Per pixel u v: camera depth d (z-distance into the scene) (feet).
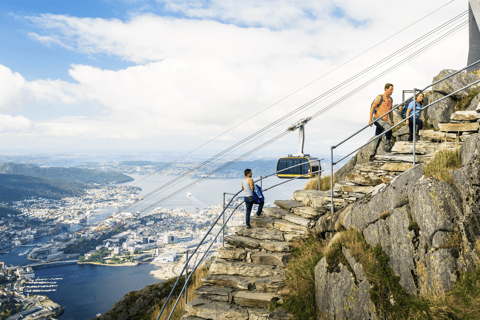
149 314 38.09
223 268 26.00
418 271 15.02
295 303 21.52
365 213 20.59
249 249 28.04
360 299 16.96
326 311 19.63
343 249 20.71
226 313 21.65
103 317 40.32
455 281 13.32
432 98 36.19
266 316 20.90
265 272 25.00
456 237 14.07
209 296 23.58
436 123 34.50
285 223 29.81
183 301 34.91
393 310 14.96
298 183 413.80
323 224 26.71
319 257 23.53
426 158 25.58
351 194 27.40
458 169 15.85
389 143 30.96
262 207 32.19
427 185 15.79
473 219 14.12
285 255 26.17
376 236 18.72
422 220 15.40
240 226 31.22
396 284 15.93
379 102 31.09
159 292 43.11
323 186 39.70
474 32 46.55
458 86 34.99
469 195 14.66
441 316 12.89
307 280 22.49
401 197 17.69
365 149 39.63
